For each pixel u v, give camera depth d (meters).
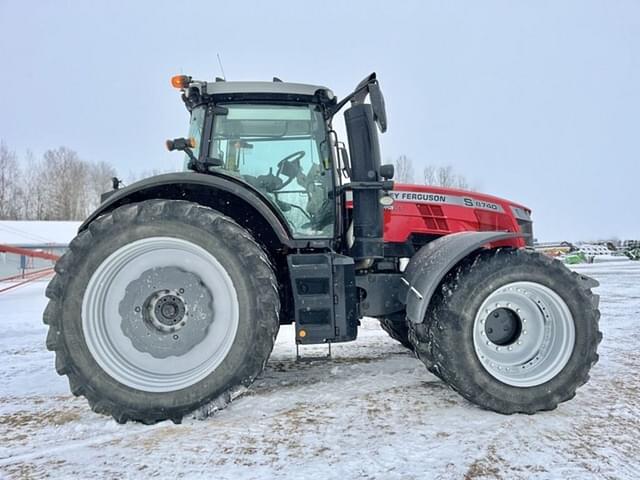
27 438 2.20
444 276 2.63
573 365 2.47
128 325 2.47
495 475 1.78
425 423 2.30
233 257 2.46
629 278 10.09
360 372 3.25
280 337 4.63
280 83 3.00
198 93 2.90
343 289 2.67
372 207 2.83
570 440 2.09
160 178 2.52
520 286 2.55
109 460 1.96
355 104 2.84
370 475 1.79
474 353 2.45
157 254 2.52
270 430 2.23
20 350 4.16
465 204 3.54
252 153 3.05
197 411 2.35
